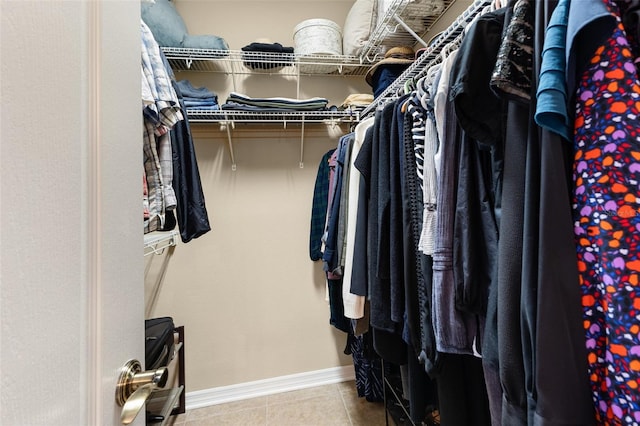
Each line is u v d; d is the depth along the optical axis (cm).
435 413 106
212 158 179
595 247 36
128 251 44
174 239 155
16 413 26
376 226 95
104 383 37
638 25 37
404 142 83
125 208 44
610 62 36
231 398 176
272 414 162
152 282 171
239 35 183
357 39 165
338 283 160
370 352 141
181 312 175
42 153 29
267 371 184
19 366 26
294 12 189
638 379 33
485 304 58
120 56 43
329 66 180
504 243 46
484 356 54
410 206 80
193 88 160
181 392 154
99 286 37
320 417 158
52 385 29
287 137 187
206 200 178
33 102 28
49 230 30
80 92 35
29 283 27
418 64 103
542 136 41
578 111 38
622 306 34
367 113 162
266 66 178
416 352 78
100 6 39
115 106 42
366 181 104
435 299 66
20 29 27
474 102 54
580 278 38
